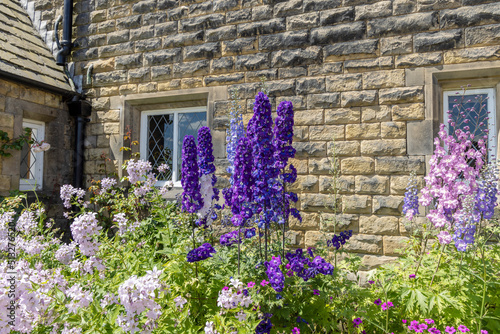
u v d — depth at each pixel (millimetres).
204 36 5617
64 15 6461
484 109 4379
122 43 6199
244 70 5359
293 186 4961
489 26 4207
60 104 6188
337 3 4895
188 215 3307
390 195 4520
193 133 5945
